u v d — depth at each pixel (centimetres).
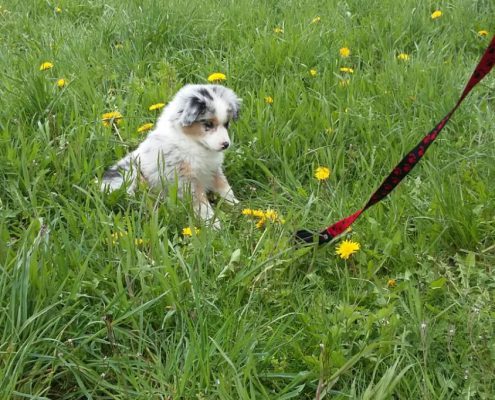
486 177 134
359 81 172
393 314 96
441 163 139
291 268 108
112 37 207
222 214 125
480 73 92
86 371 89
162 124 146
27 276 93
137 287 104
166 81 177
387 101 162
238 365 90
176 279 100
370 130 149
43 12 238
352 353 94
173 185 131
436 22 212
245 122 155
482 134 150
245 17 219
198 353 88
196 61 195
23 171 124
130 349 95
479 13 215
